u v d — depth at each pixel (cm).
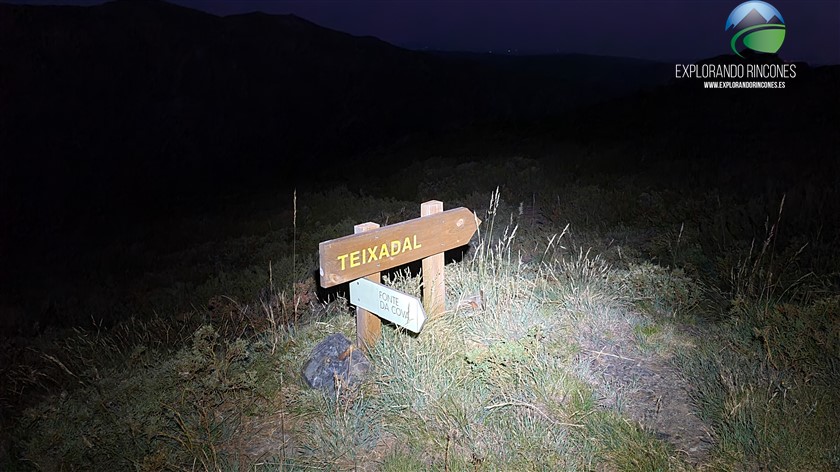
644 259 658
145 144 3319
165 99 3672
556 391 379
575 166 1321
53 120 3319
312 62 4181
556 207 917
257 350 470
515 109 4088
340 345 420
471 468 322
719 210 807
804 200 800
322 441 353
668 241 669
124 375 454
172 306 775
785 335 422
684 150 1382
